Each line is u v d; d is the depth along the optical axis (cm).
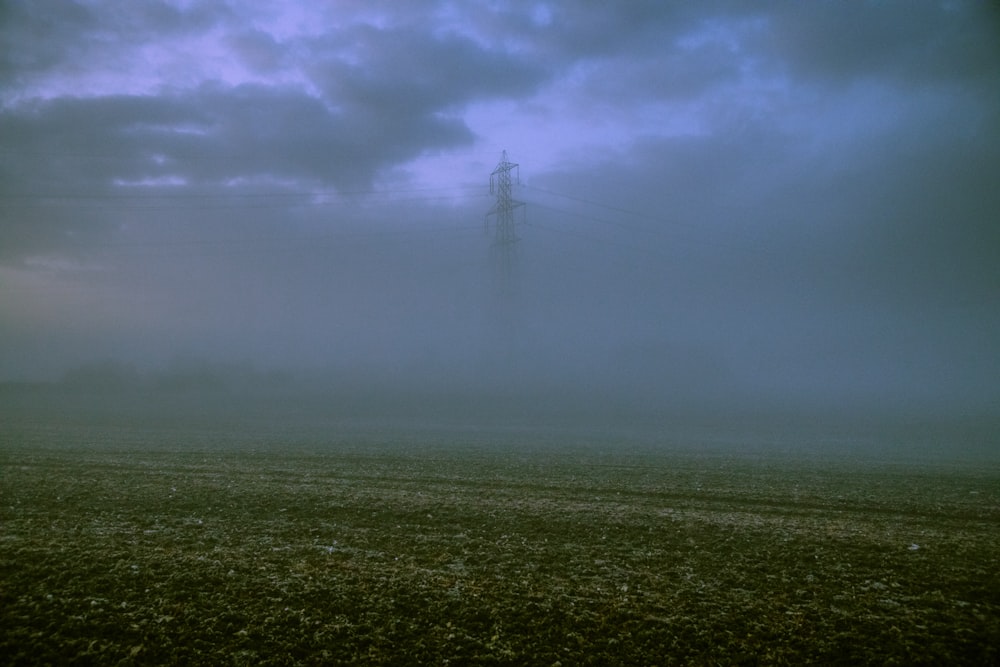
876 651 773
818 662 753
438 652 763
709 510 1503
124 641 761
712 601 923
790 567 1077
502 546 1177
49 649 734
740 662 751
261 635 788
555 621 848
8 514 1310
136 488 1622
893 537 1259
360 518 1368
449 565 1063
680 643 795
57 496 1497
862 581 1009
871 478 2045
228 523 1301
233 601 880
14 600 850
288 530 1258
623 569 1061
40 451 2383
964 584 991
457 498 1583
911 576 1029
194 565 1009
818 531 1299
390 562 1070
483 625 832
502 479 1916
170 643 760
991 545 1208
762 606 906
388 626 822
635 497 1656
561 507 1496
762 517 1430
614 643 791
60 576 932
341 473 1980
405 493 1636
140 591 899
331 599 896
